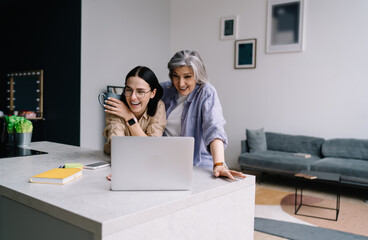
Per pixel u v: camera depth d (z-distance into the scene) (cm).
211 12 612
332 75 495
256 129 566
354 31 475
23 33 545
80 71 477
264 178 519
